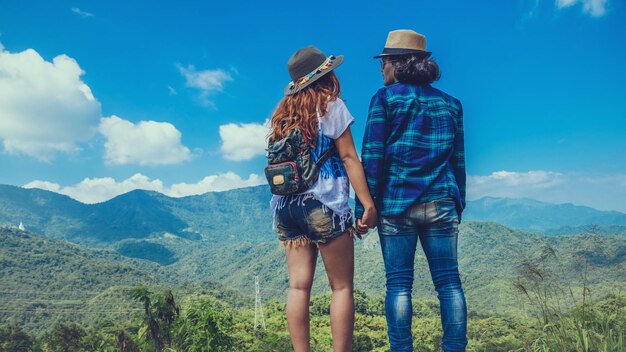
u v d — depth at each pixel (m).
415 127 2.28
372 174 2.25
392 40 2.46
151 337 3.68
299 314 2.18
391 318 2.25
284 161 2.13
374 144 2.28
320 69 2.18
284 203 2.18
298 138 2.13
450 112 2.35
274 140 2.24
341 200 2.12
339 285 2.13
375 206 2.25
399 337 2.21
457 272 2.27
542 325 2.49
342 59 2.19
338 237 2.11
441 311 2.24
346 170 2.17
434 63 2.38
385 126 2.31
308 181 2.08
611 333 2.38
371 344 6.12
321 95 2.15
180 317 3.79
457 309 2.20
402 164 2.27
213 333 3.58
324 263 2.16
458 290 2.23
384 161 2.31
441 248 2.24
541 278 2.50
